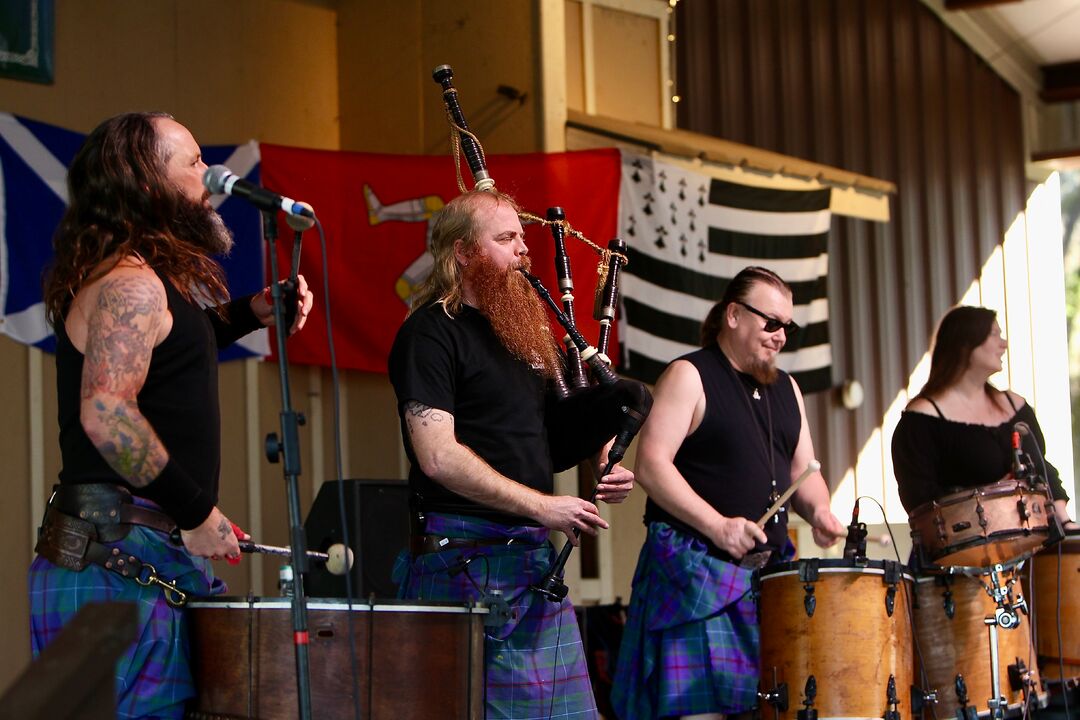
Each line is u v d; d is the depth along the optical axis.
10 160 5.59
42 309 5.63
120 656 1.92
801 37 9.22
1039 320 10.13
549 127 6.21
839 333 9.19
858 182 7.52
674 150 6.51
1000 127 10.10
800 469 4.26
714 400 4.04
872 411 9.24
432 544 3.12
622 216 6.29
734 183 6.77
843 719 3.72
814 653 3.75
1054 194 10.36
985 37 9.88
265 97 6.81
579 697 3.21
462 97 6.51
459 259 3.17
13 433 5.58
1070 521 4.79
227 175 2.61
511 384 3.14
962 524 4.09
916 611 4.16
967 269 9.74
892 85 9.55
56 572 2.58
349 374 6.63
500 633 3.09
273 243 2.60
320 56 7.05
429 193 6.31
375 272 6.26
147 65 6.39
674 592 3.95
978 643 4.24
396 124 6.81
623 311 6.28
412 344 3.06
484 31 6.44
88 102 6.17
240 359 6.22
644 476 3.97
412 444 3.05
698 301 6.57
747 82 9.00
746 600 3.99
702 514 3.88
